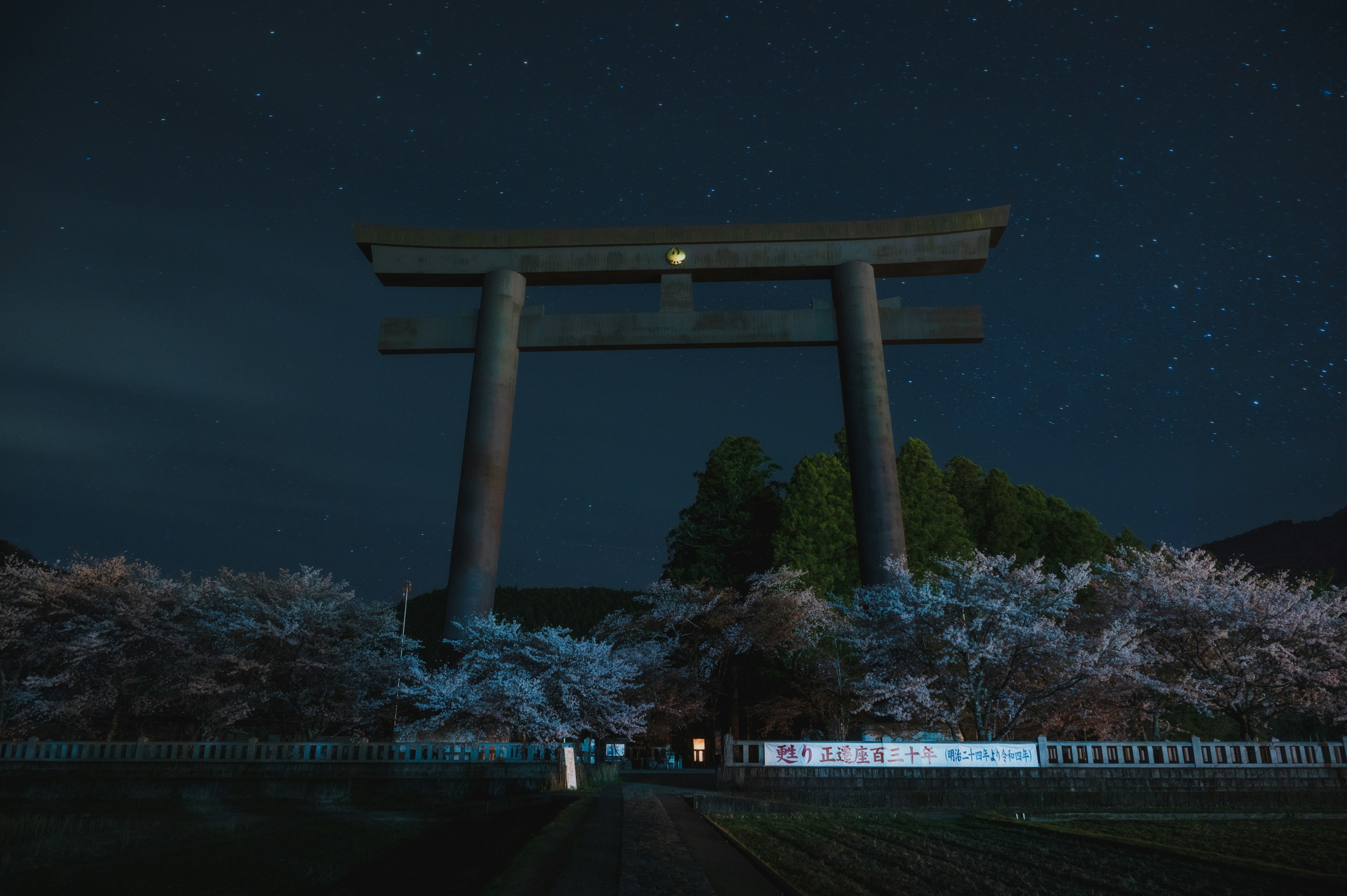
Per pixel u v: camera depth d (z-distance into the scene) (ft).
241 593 101.14
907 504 140.56
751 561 150.82
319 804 76.07
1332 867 37.86
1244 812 62.90
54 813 67.92
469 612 104.78
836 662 104.42
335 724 105.81
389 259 122.83
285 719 102.94
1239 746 71.92
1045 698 79.20
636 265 122.42
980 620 79.51
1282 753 71.87
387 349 121.19
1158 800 67.21
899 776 67.10
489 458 112.16
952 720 80.33
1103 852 40.73
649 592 123.95
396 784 83.76
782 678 122.93
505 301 119.85
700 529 152.66
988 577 83.05
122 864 45.29
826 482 141.28
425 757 87.71
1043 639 76.33
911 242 120.98
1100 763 69.77
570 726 86.94
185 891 39.04
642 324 120.16
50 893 38.24
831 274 122.93
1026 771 68.08
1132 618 84.58
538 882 26.17
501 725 87.92
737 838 42.83
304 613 98.53
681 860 30.07
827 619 110.42
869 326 116.47
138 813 69.00
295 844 51.39
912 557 133.80
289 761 85.30
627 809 50.03
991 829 50.67
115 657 96.78
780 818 55.47
